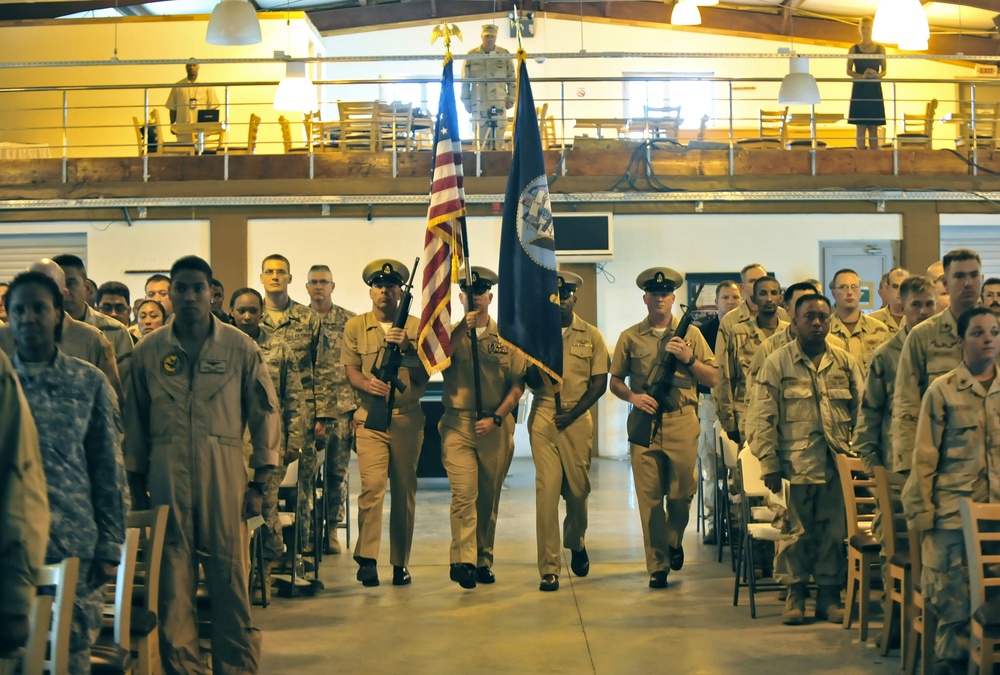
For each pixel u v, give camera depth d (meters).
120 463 4.25
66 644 3.60
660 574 7.27
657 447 7.33
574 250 15.47
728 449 7.60
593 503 11.33
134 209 15.53
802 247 15.73
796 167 15.45
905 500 5.06
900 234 15.67
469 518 7.25
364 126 16.06
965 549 4.88
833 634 6.09
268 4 19.81
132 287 15.54
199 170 15.41
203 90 16.41
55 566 3.62
